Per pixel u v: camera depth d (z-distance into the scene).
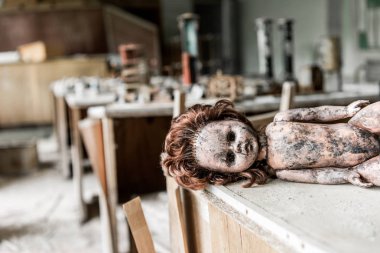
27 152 2.41
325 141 0.65
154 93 1.44
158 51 4.12
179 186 0.77
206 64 4.52
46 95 3.61
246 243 0.60
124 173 1.58
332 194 0.61
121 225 1.60
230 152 0.66
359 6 3.23
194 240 0.80
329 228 0.51
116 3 4.36
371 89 1.56
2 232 1.66
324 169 0.66
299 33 4.09
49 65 3.58
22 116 3.62
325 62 1.70
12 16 3.99
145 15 4.60
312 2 3.84
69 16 4.07
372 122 0.64
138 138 1.57
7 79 3.56
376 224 0.51
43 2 4.04
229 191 0.65
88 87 2.07
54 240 1.57
